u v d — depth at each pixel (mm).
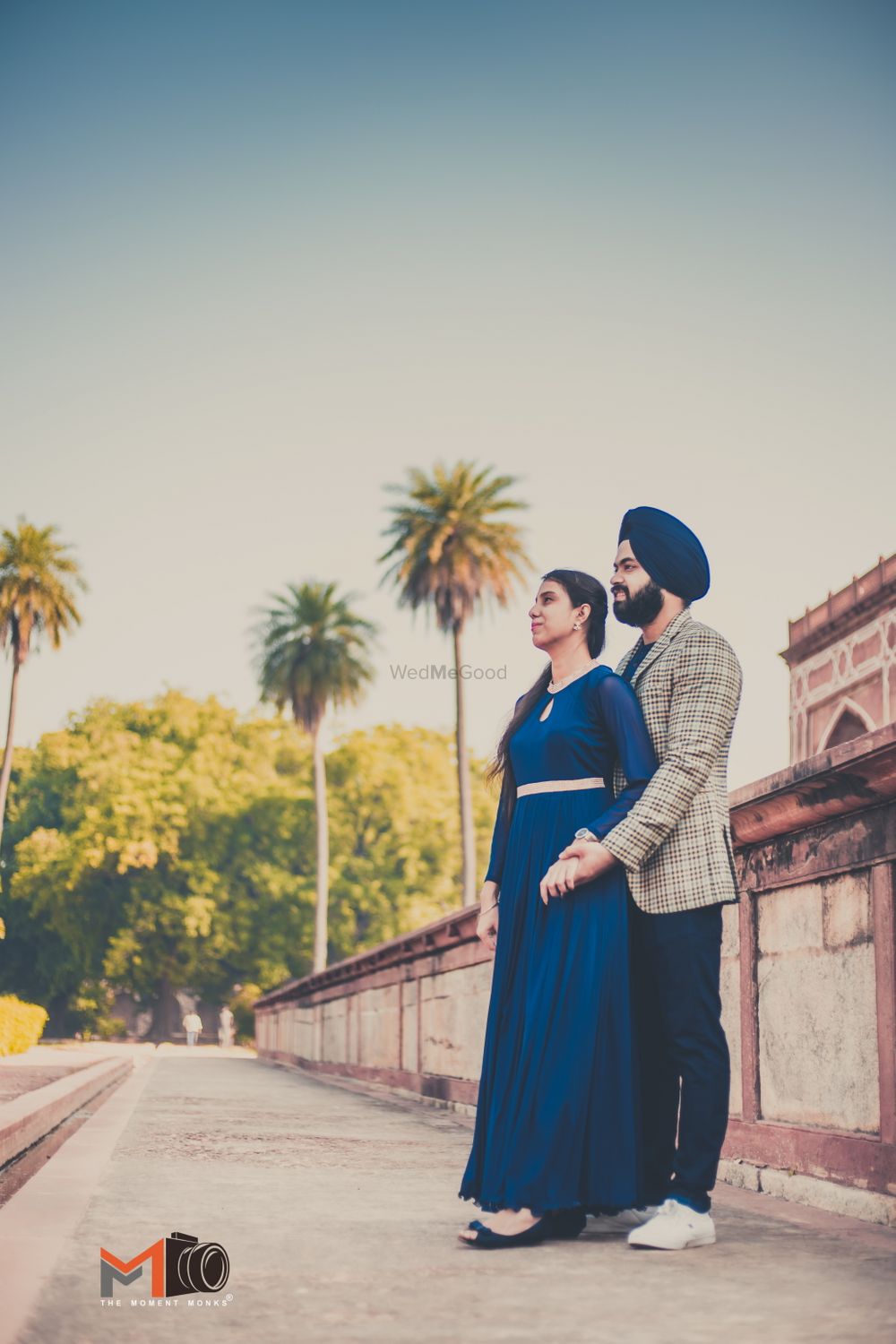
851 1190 3781
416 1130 7027
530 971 3396
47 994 65438
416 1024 11023
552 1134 3178
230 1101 9227
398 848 64188
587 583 3639
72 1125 6836
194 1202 3758
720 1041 3252
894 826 3715
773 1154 4375
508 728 3715
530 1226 3127
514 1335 2219
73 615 51406
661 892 3277
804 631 27062
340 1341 2168
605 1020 3266
